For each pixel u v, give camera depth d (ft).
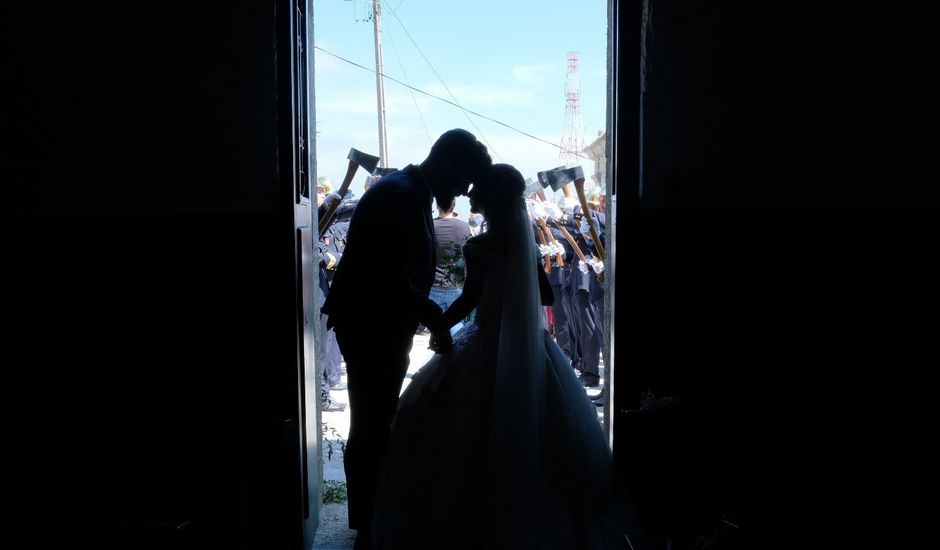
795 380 9.60
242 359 9.63
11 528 9.14
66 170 9.36
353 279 9.71
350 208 22.43
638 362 9.65
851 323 9.50
